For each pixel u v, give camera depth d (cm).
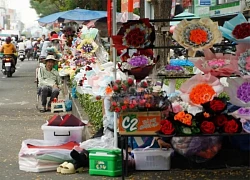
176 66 723
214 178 657
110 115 727
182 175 672
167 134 606
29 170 705
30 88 1848
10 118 1184
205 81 639
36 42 4031
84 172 694
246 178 657
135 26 661
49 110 1295
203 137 672
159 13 1236
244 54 632
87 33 1470
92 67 1056
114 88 623
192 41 633
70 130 755
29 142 739
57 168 699
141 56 655
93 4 2747
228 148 711
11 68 2372
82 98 1112
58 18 1841
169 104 628
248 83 640
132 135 622
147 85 630
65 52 1894
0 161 765
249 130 611
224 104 618
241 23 637
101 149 674
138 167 692
